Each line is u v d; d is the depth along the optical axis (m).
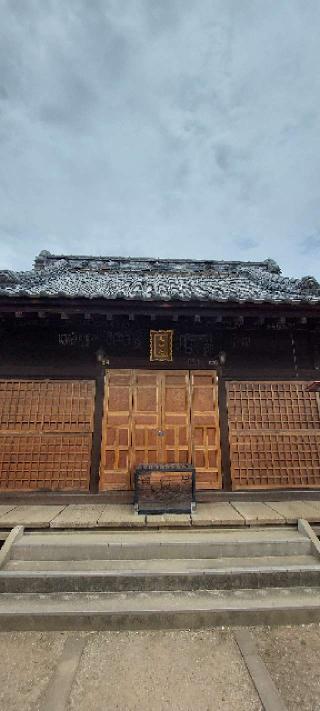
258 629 3.51
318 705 2.64
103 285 8.64
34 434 6.25
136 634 3.44
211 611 3.56
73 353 6.62
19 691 2.76
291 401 6.67
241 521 4.92
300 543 4.53
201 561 4.30
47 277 9.48
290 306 5.69
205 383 6.64
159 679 2.88
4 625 3.49
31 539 4.57
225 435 6.41
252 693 2.74
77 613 3.51
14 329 6.62
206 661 3.08
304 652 3.19
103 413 6.40
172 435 6.37
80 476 6.10
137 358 6.65
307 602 3.71
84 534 4.75
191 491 5.45
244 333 6.86
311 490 6.23
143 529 4.88
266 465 6.34
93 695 2.71
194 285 8.60
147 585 3.94
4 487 6.00
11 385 6.43
